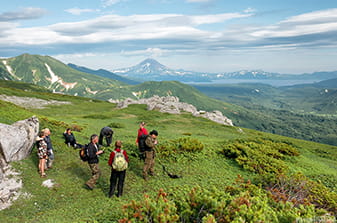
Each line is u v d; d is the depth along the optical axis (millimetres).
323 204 11555
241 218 5977
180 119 52562
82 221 7781
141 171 13820
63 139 17203
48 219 8062
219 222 6332
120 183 10305
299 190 11484
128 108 66062
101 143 17078
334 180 18062
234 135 38750
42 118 21906
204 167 16359
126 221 6430
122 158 10023
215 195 7574
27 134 12688
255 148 22766
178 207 7301
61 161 13328
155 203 6844
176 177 13594
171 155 17109
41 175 11211
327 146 51031
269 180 13305
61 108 63000
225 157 19156
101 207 9297
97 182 11727
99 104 82000
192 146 18672
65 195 10156
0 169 10109
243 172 16656
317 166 22000
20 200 9156
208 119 60000
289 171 18453
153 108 66312
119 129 30641
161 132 31500
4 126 11461
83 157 10750
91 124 32875
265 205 7031
